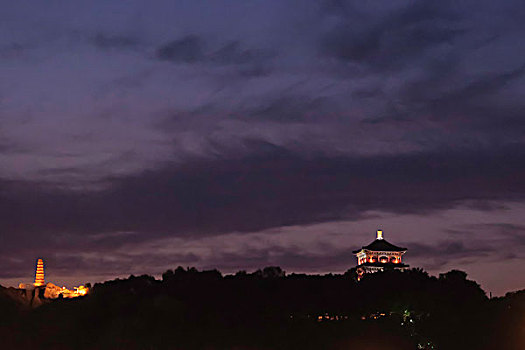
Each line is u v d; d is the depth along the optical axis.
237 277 170.75
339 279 176.62
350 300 166.25
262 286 167.88
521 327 155.12
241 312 157.00
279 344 150.38
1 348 150.50
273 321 155.75
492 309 163.25
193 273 170.00
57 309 164.00
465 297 169.62
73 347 151.75
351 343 153.25
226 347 148.12
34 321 159.62
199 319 153.12
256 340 150.38
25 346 152.38
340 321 160.25
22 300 168.75
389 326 158.50
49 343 152.62
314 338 152.50
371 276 181.12
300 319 157.75
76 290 180.88
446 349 155.38
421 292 170.00
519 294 166.62
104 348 149.38
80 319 157.62
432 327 158.25
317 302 163.88
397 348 154.62
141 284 167.62
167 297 158.38
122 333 150.00
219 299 160.00
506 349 152.25
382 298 167.88
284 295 165.50
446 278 179.50
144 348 147.12
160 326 150.88
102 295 162.88
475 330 156.38
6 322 157.88
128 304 158.75
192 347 147.25
